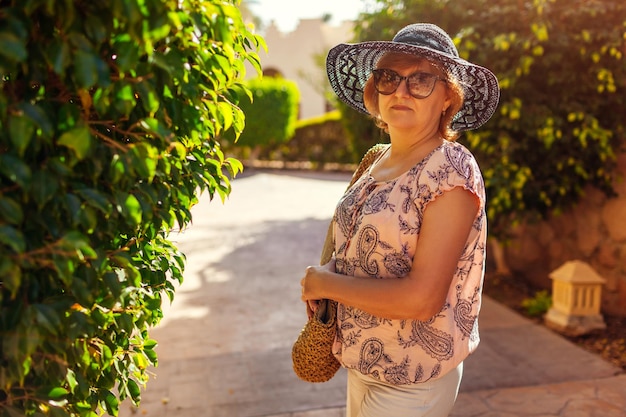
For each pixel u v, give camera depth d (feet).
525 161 15.35
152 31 3.51
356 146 21.22
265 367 12.56
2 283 3.93
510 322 14.80
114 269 4.53
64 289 4.33
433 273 4.75
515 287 18.08
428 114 5.20
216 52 4.55
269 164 59.16
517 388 11.17
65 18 3.40
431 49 5.03
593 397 10.72
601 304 15.37
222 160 5.45
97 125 4.19
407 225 4.93
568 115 14.67
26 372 3.75
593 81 14.40
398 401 5.18
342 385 11.71
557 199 15.72
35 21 3.60
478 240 5.19
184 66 4.07
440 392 5.25
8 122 3.32
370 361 5.25
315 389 11.52
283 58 82.58
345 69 6.51
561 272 14.16
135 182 4.32
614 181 14.85
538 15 14.10
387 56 5.33
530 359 12.47
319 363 5.78
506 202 14.98
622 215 14.67
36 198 3.52
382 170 5.50
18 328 3.63
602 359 12.41
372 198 5.15
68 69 3.77
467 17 15.53
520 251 18.57
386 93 5.25
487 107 6.00
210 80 4.64
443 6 16.10
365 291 4.98
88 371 4.63
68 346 4.06
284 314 16.06
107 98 3.68
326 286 5.26
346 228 5.49
